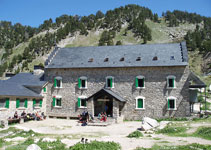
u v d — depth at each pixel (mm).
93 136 20047
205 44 130250
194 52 132125
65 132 23328
